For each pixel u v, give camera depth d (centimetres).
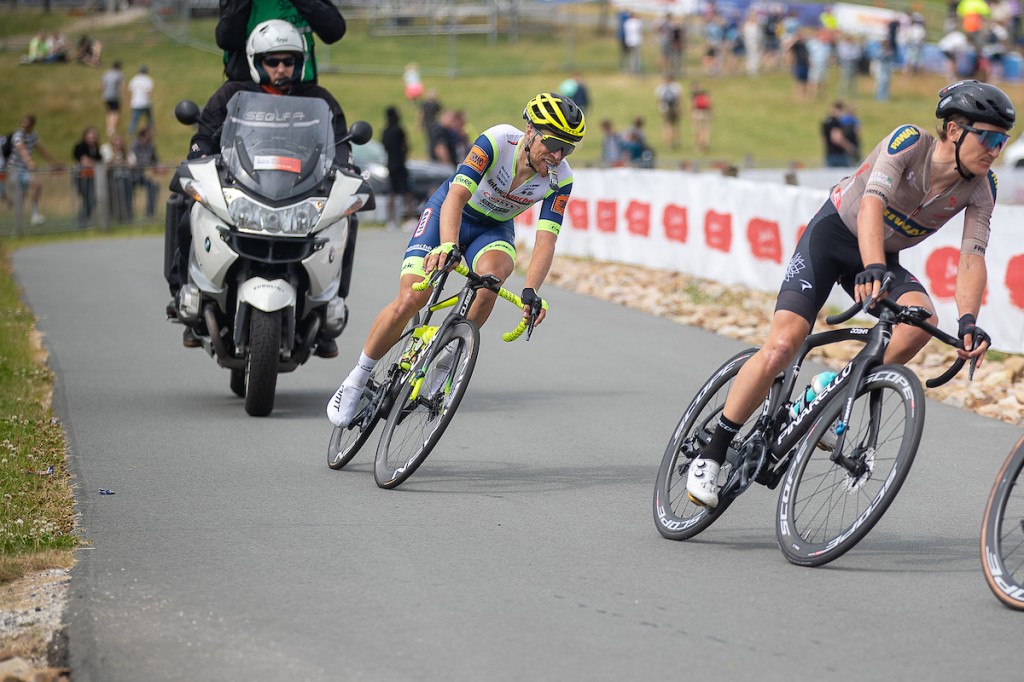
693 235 3416
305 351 1888
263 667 902
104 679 880
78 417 1812
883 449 1103
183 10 10925
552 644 946
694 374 2192
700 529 1209
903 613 1013
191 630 973
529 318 1329
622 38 9950
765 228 3066
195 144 1919
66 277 3666
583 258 4025
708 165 5381
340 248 1842
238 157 1819
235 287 1852
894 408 1099
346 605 1031
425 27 10950
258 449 1631
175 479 1470
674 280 3384
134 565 1135
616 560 1161
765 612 1016
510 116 8644
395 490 1425
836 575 1115
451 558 1163
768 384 1159
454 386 1380
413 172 5656
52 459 1555
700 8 10106
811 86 9269
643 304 3092
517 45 10788
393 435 1446
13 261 4153
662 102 7838
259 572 1116
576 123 1323
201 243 1808
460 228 1478
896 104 9106
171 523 1280
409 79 8825
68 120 8544
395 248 4481
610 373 2206
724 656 923
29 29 10850
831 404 1131
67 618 996
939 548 1209
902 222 1169
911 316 1100
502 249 1462
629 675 888
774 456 1184
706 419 1250
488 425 1788
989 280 2348
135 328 2694
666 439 1705
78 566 1131
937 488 1452
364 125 1886
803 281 1177
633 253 3762
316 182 1830
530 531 1258
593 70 10069
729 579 1103
